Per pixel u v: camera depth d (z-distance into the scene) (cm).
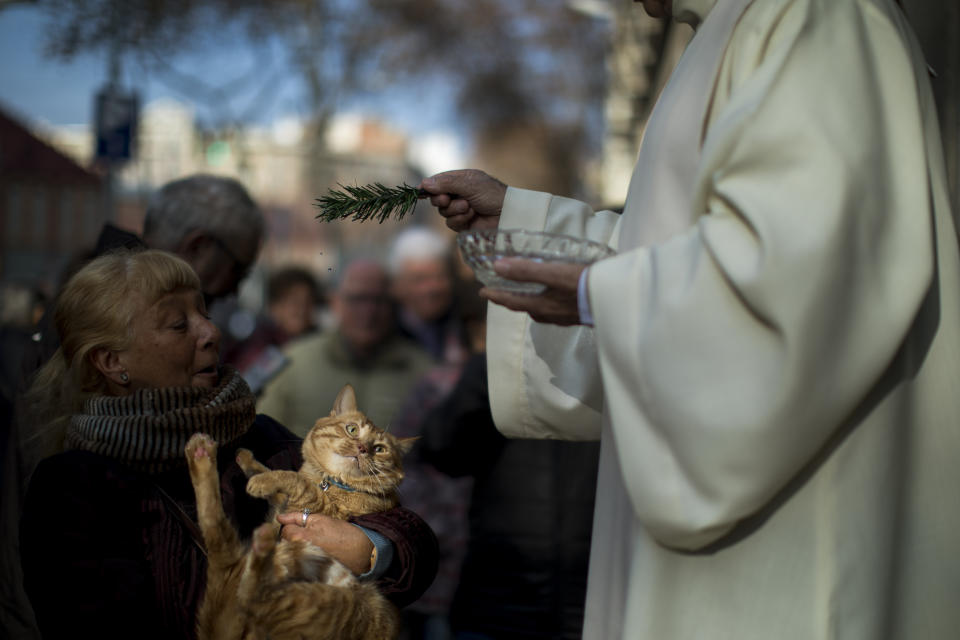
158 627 196
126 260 220
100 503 198
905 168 170
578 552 312
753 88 169
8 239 3316
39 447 227
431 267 596
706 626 173
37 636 242
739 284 159
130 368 214
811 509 170
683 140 188
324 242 2364
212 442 192
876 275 163
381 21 2386
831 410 159
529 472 317
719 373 161
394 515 217
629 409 171
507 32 2734
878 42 179
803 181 160
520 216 219
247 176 2075
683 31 1206
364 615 194
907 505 176
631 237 193
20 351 514
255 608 182
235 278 324
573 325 189
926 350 178
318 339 488
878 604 169
